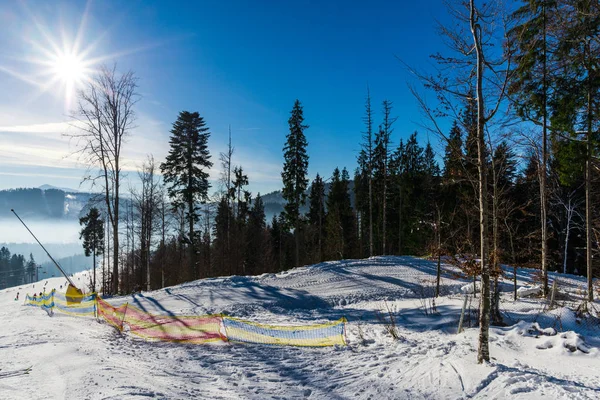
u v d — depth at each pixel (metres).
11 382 6.52
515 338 8.77
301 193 34.06
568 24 11.65
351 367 8.20
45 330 12.73
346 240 46.00
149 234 31.67
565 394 5.42
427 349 9.05
